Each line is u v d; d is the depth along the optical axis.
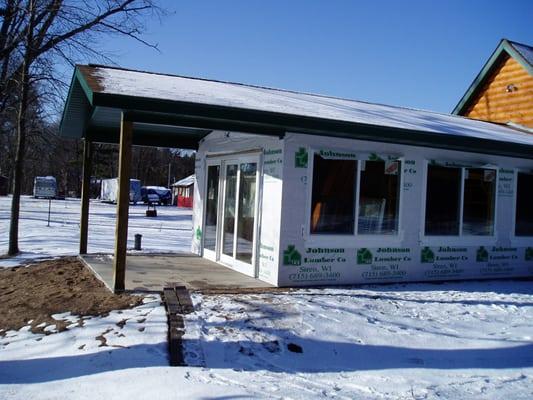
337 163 9.85
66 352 5.86
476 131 12.02
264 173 9.92
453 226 11.29
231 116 8.04
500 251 11.94
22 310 7.64
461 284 10.77
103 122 10.88
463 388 5.48
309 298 8.17
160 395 4.77
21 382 5.18
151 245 17.52
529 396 5.35
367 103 14.77
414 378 5.68
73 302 7.69
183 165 92.75
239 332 6.44
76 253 13.79
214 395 4.80
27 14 13.77
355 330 6.88
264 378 5.40
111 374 5.26
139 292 8.02
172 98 7.74
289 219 9.36
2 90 14.82
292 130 9.02
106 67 10.88
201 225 13.10
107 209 41.94
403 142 10.03
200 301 7.57
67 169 68.00
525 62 16.64
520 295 9.82
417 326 7.30
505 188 12.03
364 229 10.12
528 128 16.27
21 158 13.74
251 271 10.17
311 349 6.24
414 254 10.72
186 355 5.75
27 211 34.44
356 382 5.50
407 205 10.60
